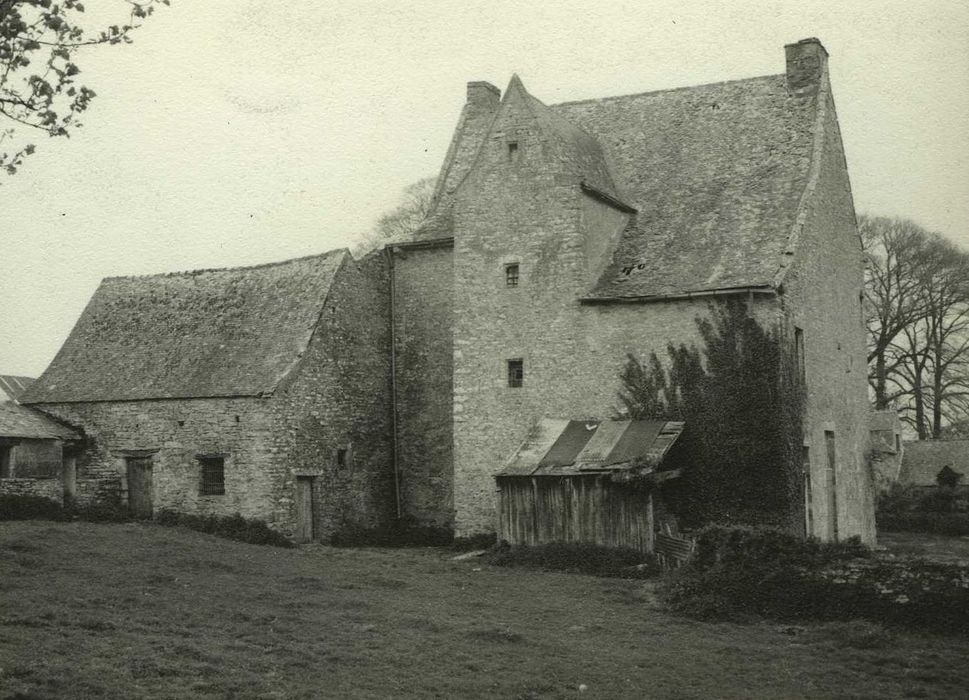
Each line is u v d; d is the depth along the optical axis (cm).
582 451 2847
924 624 2000
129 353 3541
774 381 2798
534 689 1574
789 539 2194
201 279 3697
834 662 1780
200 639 1733
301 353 3225
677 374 2908
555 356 3077
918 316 5316
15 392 5266
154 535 2898
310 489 3241
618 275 3097
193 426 3259
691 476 2845
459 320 3216
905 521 5053
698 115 3472
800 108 3325
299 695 1468
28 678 1443
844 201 3475
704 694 1580
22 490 3222
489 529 3108
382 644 1780
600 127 3600
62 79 1262
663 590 2283
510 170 3206
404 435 3512
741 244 3006
